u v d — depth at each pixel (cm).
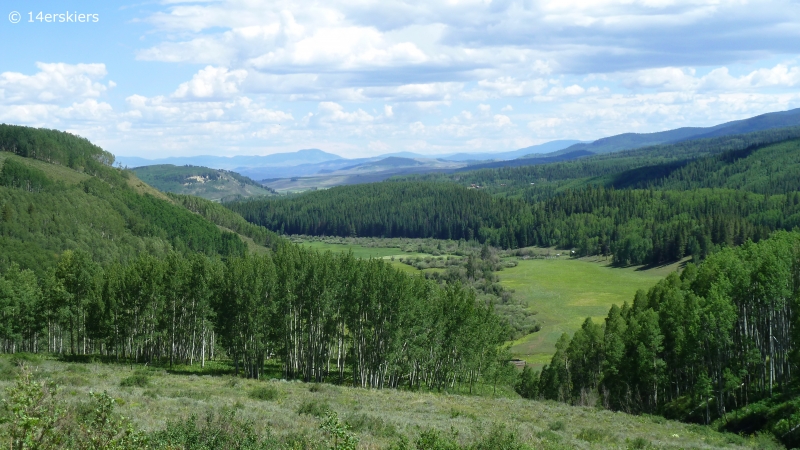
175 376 5734
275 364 8569
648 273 19950
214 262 8481
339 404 4219
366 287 7106
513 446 2344
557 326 14238
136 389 3866
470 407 5172
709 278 7912
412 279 8181
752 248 8100
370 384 7175
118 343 7744
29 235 15962
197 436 2002
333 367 8806
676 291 7694
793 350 6347
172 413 2725
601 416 5600
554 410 5722
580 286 18475
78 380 3731
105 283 7738
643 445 3719
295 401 4122
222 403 3438
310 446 2125
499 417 4444
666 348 7294
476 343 7856
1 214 16312
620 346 7450
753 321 7150
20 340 8238
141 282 7694
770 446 4728
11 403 1148
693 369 7050
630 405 7362
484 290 17875
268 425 2492
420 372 8150
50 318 8200
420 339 7181
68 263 8544
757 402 6125
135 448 1266
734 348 6850
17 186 19012
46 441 1144
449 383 8206
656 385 7125
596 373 8512
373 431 2820
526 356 12125
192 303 7931
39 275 13425
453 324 7700
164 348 8619
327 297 7075
